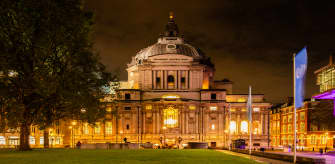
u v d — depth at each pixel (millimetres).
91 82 47562
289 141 142750
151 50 140750
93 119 48906
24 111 43469
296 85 32750
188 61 130250
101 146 66188
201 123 125438
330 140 111625
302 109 129875
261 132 127312
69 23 42719
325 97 74062
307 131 124688
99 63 48719
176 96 127812
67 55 44281
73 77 43406
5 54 38781
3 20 39094
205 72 139250
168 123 124750
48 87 38844
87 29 47000
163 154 39375
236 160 32219
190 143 80625
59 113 46844
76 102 43656
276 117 162875
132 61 148125
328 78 80812
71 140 125688
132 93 126500
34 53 40688
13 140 107375
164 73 130750
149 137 123812
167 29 151000
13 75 42438
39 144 114625
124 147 66500
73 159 31047
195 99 126812
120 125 125500
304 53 31656
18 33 39281
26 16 39312
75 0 44594
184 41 149625
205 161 29797
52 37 41688
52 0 41781
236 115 128375
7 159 30859
